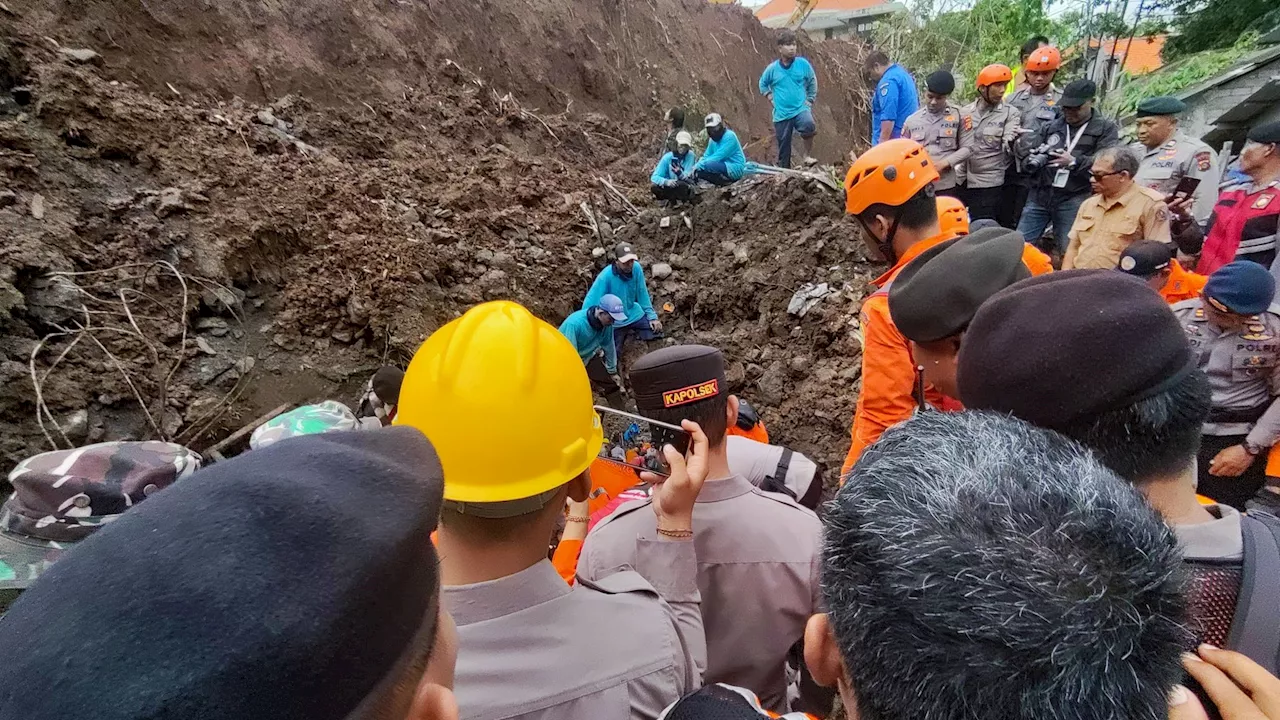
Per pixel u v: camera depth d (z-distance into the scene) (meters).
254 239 4.75
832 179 7.41
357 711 0.54
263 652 0.47
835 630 0.75
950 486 0.68
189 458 1.75
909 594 0.62
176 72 6.01
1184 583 0.69
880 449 0.81
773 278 6.21
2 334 3.52
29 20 5.04
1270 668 0.88
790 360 5.54
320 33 7.48
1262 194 3.99
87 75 4.95
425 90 8.31
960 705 0.59
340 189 5.59
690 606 1.40
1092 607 0.58
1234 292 2.63
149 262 4.27
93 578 0.51
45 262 3.80
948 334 1.60
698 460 1.47
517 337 1.24
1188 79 14.20
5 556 1.53
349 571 0.54
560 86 10.72
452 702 0.68
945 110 5.97
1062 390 0.99
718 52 14.47
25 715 0.45
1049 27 18.58
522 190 7.44
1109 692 0.57
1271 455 2.60
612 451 2.84
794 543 1.65
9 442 3.29
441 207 6.53
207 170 4.98
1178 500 1.01
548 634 1.09
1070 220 5.33
